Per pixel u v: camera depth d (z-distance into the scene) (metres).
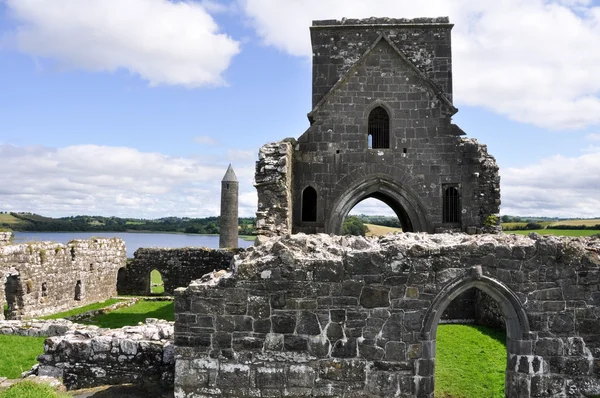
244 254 9.48
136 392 10.19
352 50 20.56
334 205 19.88
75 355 10.86
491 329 16.58
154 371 10.66
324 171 19.95
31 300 23.50
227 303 8.84
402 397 8.66
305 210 20.30
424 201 19.83
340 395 8.70
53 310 25.39
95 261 30.20
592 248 9.05
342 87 20.08
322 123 20.05
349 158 19.95
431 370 8.71
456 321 18.27
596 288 8.85
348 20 20.53
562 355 8.84
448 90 20.39
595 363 8.84
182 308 8.93
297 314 8.76
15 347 15.64
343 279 8.73
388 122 20.31
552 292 8.83
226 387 8.83
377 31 20.55
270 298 8.79
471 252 8.76
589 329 8.85
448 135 19.88
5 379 10.66
